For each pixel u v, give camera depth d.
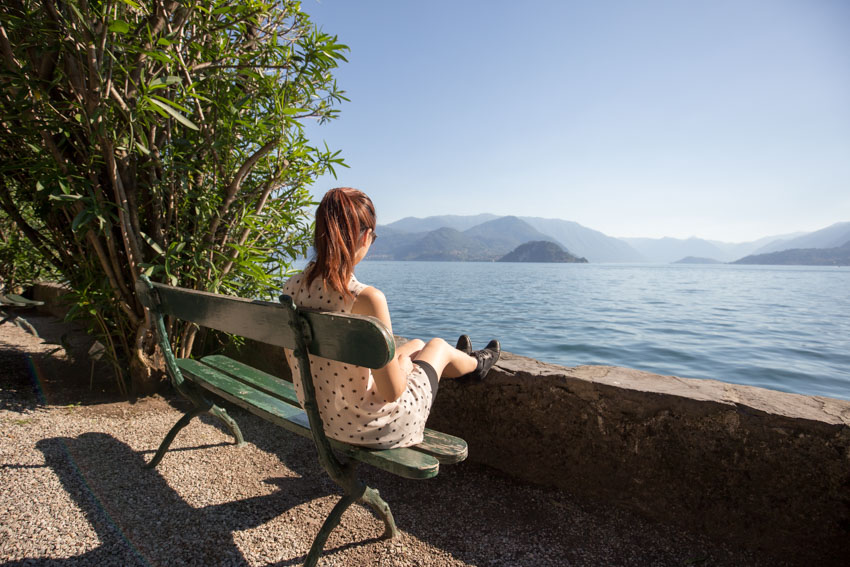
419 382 1.70
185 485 2.17
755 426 1.74
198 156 3.21
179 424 2.36
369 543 1.81
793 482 1.68
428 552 1.77
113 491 2.06
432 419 2.60
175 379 2.29
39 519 1.81
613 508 2.08
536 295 29.97
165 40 2.35
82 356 4.04
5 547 1.62
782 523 1.72
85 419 2.81
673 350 10.42
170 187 2.99
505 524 1.97
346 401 1.47
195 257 2.94
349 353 1.24
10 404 2.91
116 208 2.87
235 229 3.13
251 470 2.36
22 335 5.09
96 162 2.73
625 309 21.12
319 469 2.41
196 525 1.86
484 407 2.40
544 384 2.20
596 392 2.06
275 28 3.31
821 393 7.12
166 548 1.70
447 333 12.70
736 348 10.88
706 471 1.84
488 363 2.27
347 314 1.22
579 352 10.10
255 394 2.02
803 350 10.83
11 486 2.02
